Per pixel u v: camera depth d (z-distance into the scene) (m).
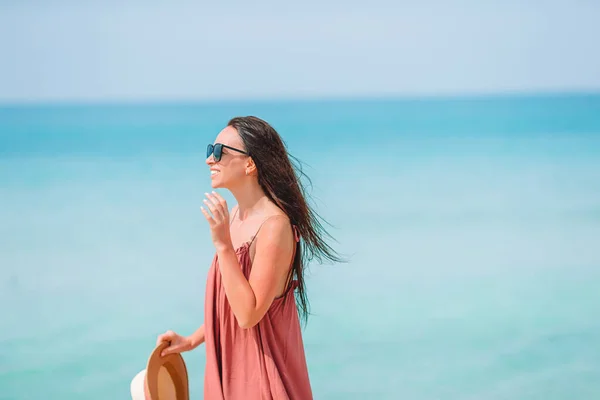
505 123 48.34
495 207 20.81
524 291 12.36
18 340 10.39
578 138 39.56
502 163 30.67
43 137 40.94
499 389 8.20
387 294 12.10
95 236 17.44
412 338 9.96
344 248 15.70
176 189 24.09
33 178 26.84
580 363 8.96
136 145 37.38
